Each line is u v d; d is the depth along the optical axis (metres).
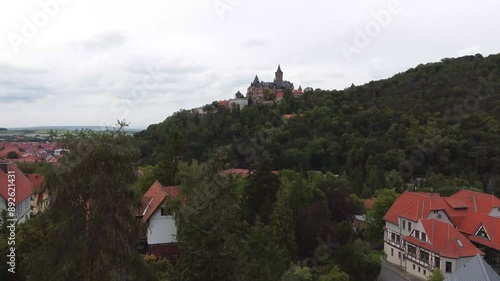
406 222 48.47
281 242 36.50
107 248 15.43
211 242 19.67
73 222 15.75
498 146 79.44
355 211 52.62
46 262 15.59
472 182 73.25
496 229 44.91
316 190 49.16
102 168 16.05
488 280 21.77
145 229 17.28
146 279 16.77
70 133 16.58
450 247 40.81
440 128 85.62
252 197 45.81
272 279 27.45
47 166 16.02
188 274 19.39
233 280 19.78
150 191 43.66
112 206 15.85
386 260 51.91
